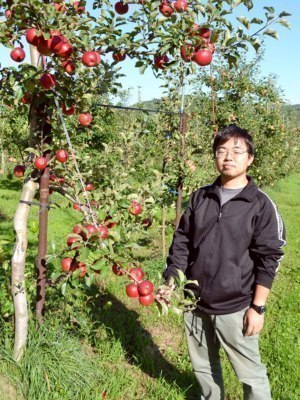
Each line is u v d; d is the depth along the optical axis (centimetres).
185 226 282
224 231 256
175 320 453
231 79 853
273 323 472
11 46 255
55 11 237
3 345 323
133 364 363
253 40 249
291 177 2480
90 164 352
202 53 256
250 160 263
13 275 307
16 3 230
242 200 255
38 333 322
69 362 317
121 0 283
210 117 811
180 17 252
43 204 308
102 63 294
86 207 282
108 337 390
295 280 638
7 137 339
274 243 247
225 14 247
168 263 286
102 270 242
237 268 255
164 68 288
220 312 260
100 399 298
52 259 281
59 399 289
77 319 350
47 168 303
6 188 1334
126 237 314
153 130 621
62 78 272
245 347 261
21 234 307
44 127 302
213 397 289
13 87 273
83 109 308
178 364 372
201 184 655
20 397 291
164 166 616
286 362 381
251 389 264
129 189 354
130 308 470
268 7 234
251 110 933
